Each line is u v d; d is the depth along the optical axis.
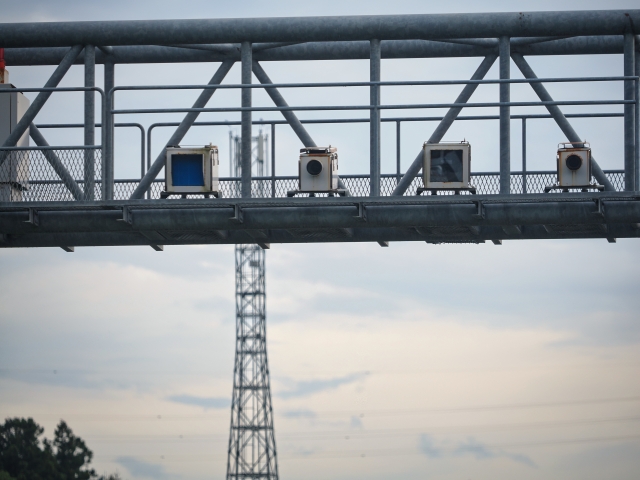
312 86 24.98
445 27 24.50
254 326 98.81
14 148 24.89
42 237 26.70
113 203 24.30
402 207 24.59
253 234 26.52
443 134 25.30
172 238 26.77
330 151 25.05
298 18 24.83
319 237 26.72
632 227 26.02
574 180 24.48
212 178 25.03
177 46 26.39
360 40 24.95
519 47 26.70
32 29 25.16
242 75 25.09
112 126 25.30
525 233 26.39
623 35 24.64
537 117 27.16
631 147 24.48
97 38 25.16
